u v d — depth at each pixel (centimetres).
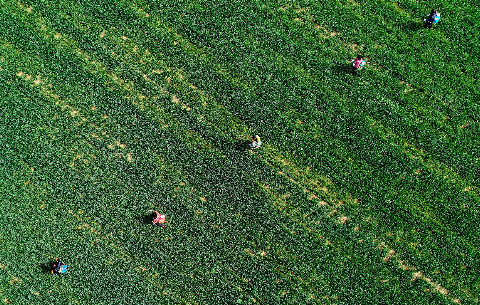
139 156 2734
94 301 2581
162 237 2630
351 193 2606
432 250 2488
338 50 2833
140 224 2650
